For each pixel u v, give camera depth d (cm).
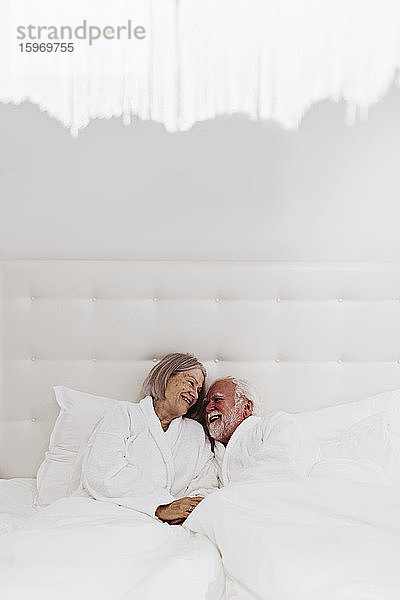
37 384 292
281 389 296
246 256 300
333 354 297
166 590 167
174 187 299
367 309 297
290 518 203
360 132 300
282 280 294
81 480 251
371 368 298
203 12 296
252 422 270
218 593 185
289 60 298
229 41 297
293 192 300
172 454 263
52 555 181
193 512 215
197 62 297
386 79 300
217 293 294
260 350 295
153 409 267
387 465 258
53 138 296
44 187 297
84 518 213
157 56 296
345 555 174
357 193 302
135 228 299
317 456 261
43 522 211
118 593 176
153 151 298
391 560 173
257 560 178
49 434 292
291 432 259
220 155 299
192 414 279
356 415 287
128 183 298
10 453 292
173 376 270
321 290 295
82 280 291
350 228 302
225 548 191
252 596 179
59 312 291
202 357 295
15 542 185
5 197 297
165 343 294
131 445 256
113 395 293
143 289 292
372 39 299
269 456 251
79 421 277
